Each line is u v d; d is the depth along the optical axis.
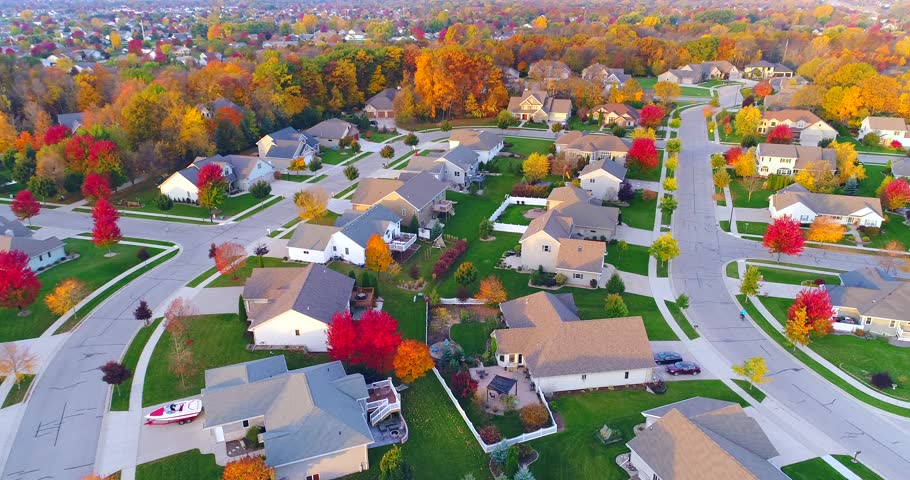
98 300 60.62
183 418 42.91
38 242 68.50
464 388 46.91
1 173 102.69
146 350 51.94
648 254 74.12
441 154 109.31
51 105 124.56
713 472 34.75
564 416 45.12
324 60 149.12
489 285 59.78
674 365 50.81
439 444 41.81
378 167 108.06
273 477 35.22
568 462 40.31
